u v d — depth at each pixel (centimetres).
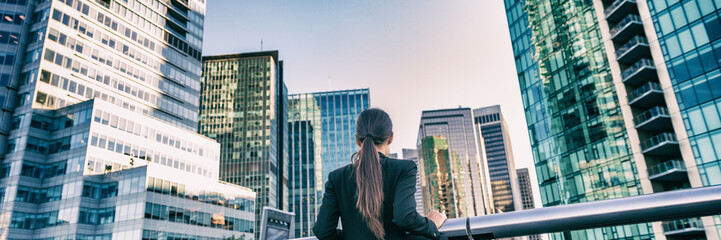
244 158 15175
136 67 8744
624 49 4350
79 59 7669
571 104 4919
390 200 169
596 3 4741
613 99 4412
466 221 174
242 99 16262
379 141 187
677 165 3734
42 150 6719
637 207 148
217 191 7544
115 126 6894
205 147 8575
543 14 5525
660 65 3981
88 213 6228
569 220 155
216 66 16925
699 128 3594
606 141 4416
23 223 6200
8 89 6894
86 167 6328
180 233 6562
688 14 3753
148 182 6244
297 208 19012
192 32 10625
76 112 6775
